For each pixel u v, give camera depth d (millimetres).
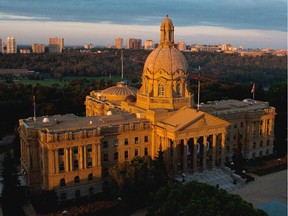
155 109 135750
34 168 120938
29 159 119875
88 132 119188
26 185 123188
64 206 111750
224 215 76562
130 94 176750
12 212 107875
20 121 132500
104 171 127375
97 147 121188
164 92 141875
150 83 143250
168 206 83750
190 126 126812
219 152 143625
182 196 86688
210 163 139625
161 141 132500
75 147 117750
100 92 186625
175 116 134750
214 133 133000
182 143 131750
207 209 78500
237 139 149125
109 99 176875
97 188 123188
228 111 155000
